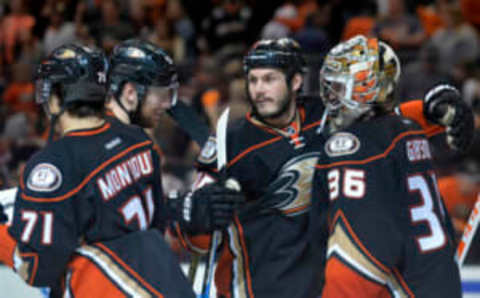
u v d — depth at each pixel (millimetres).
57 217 6883
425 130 8570
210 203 7781
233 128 8414
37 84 7352
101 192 7062
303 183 8289
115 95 7777
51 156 7004
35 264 6898
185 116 8711
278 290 8281
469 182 12109
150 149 7492
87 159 7074
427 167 7434
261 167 8266
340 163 7184
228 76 15773
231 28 18859
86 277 7062
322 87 7656
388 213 6992
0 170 12180
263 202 8305
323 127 8281
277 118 8281
